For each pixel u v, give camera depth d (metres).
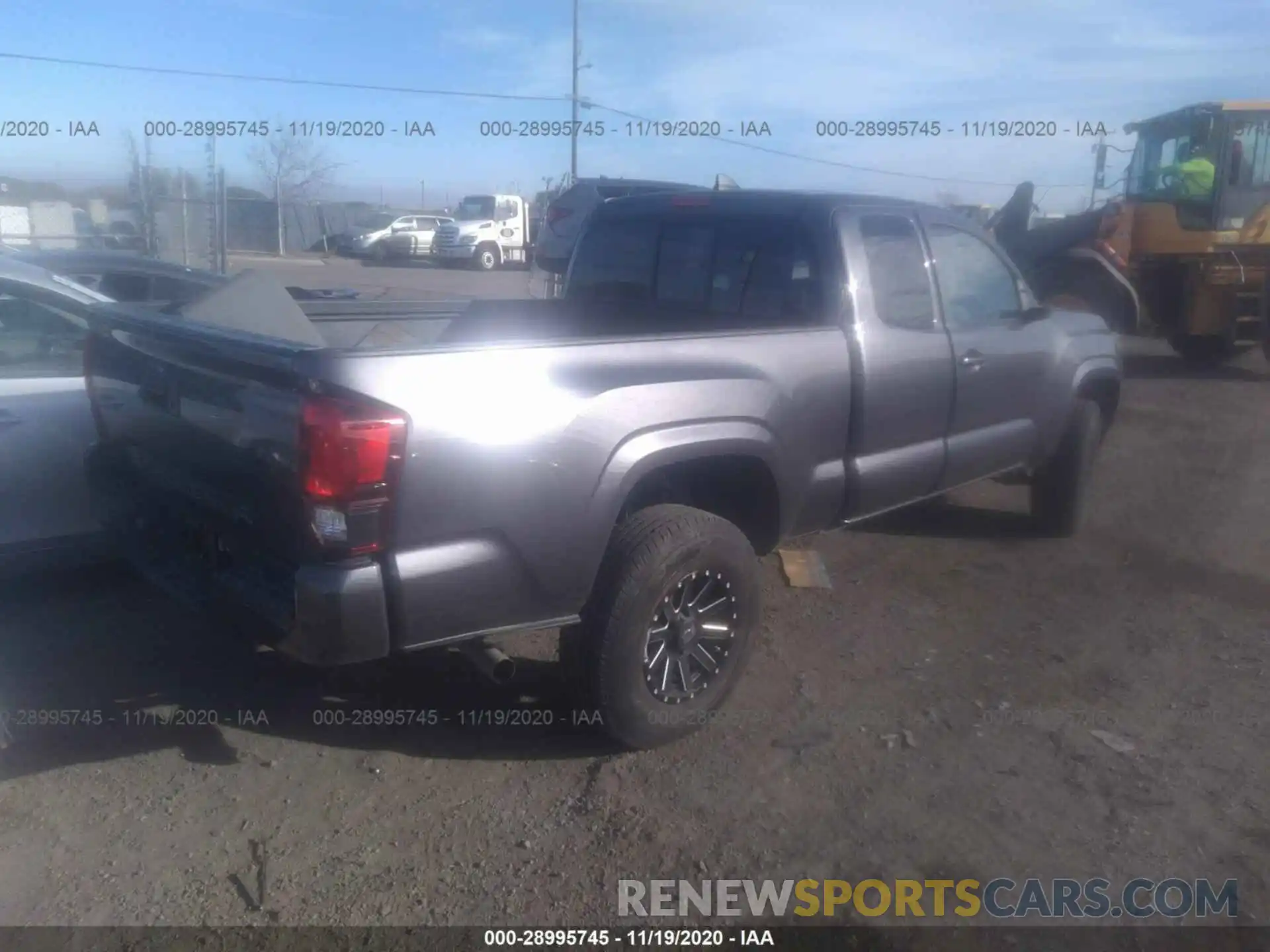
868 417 4.99
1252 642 5.43
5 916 3.36
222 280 7.63
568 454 3.77
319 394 3.34
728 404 4.27
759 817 3.92
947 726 4.56
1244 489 8.23
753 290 5.25
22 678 4.77
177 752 4.25
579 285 6.12
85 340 5.05
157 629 5.27
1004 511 7.57
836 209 5.05
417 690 4.77
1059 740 4.46
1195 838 3.81
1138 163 14.42
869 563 6.48
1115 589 6.13
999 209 14.08
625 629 4.04
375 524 3.44
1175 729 4.57
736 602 4.41
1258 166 13.30
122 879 3.54
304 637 3.47
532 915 3.42
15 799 3.94
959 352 5.49
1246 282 13.45
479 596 3.67
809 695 4.82
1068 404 6.50
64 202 19.28
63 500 5.32
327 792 4.03
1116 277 12.74
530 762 4.25
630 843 3.77
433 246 32.81
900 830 3.85
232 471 3.76
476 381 3.59
